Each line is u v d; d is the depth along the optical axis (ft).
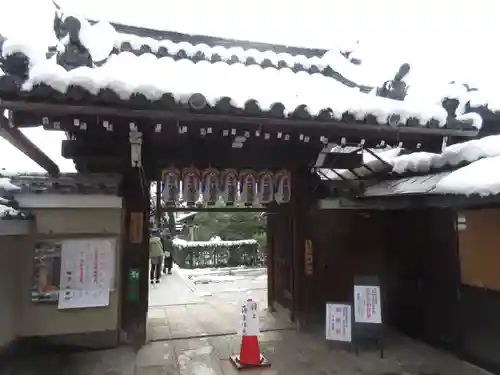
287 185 21.70
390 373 16.46
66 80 11.04
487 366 16.26
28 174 20.56
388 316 23.58
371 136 16.26
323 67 23.80
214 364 17.70
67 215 19.30
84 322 19.17
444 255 18.97
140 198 20.33
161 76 17.24
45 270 18.83
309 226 23.12
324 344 20.33
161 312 28.30
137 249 20.20
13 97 10.95
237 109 12.64
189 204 21.38
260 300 32.55
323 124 13.99
